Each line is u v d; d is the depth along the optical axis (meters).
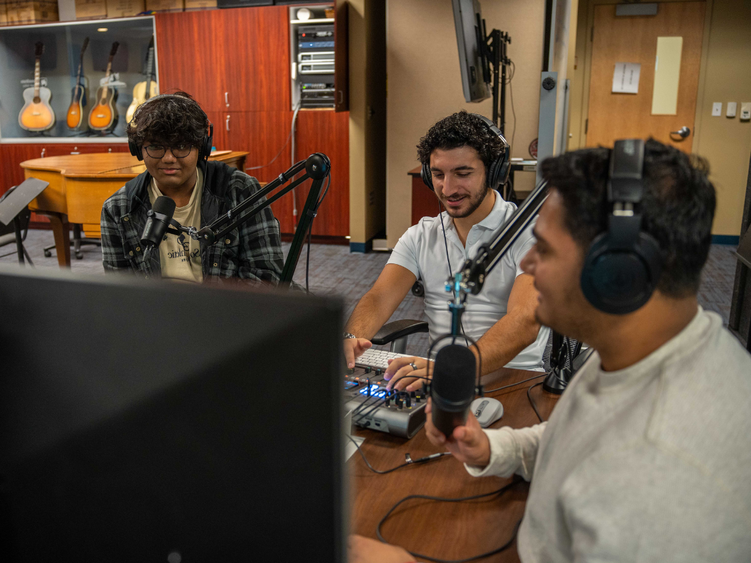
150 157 1.58
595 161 0.63
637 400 0.61
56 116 6.28
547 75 1.77
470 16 2.67
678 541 0.53
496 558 0.81
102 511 0.51
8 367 0.49
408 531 0.86
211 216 1.74
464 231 1.67
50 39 6.10
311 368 0.42
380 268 4.88
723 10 4.98
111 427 0.48
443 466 1.03
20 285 0.47
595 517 0.56
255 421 0.44
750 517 0.54
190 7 5.45
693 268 0.60
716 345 0.61
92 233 3.98
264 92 5.36
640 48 5.20
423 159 1.64
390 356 1.37
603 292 0.60
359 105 5.09
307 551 0.46
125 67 5.97
